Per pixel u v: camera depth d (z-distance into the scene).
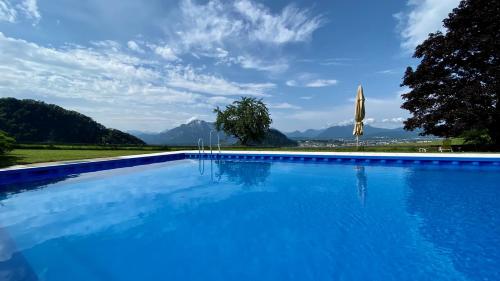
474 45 12.17
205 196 6.58
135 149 18.86
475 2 12.31
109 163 10.23
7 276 2.95
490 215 4.64
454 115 11.75
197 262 3.32
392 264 3.09
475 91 11.31
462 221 4.38
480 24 12.42
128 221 4.85
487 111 11.61
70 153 13.72
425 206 5.23
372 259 3.23
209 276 2.97
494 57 12.12
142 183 8.09
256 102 26.00
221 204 5.88
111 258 3.42
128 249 3.68
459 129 12.05
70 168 8.95
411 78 14.23
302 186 7.43
